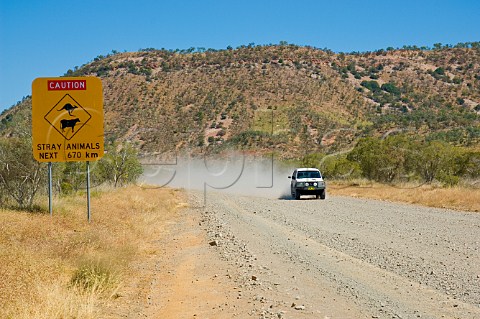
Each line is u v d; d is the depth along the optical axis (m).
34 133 19.14
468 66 132.12
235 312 8.12
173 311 8.52
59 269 10.61
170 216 23.84
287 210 24.41
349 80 123.50
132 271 11.70
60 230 15.92
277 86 109.88
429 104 107.06
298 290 9.25
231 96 103.31
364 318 7.46
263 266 11.49
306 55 131.38
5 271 9.32
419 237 14.98
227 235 16.61
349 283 9.59
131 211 22.98
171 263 12.84
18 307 7.71
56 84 19.23
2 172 20.48
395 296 8.59
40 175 21.33
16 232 14.20
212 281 10.46
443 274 10.10
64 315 7.78
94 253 12.25
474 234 15.45
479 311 7.64
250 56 126.62
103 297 9.31
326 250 13.16
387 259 11.72
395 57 143.38
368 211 22.97
